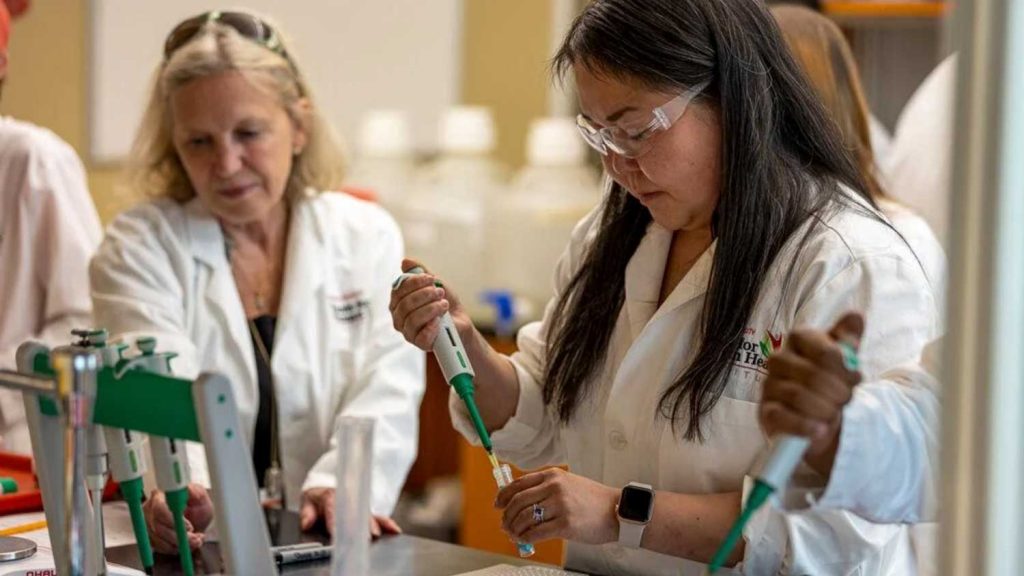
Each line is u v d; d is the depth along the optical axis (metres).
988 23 1.08
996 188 1.08
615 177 1.73
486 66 4.48
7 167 2.82
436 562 1.80
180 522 1.40
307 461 2.41
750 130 1.65
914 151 3.19
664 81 1.61
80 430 1.24
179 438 1.30
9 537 1.83
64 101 4.19
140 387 1.30
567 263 2.01
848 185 1.75
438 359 1.73
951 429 1.13
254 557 1.28
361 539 1.40
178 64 2.27
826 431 1.27
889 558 1.79
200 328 2.35
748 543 1.59
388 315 2.48
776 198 1.67
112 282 2.31
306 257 2.44
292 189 2.49
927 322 1.62
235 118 2.25
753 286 1.67
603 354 1.88
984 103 1.09
